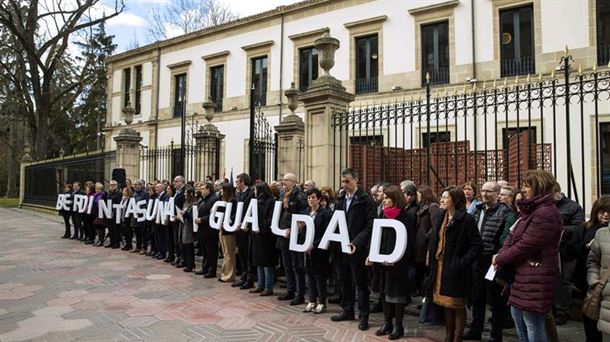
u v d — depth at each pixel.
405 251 4.79
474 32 16.09
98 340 4.70
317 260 5.77
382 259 4.84
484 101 6.61
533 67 14.97
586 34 13.95
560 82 13.83
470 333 4.90
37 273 8.05
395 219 4.87
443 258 4.48
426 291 4.71
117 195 11.13
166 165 16.67
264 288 6.84
